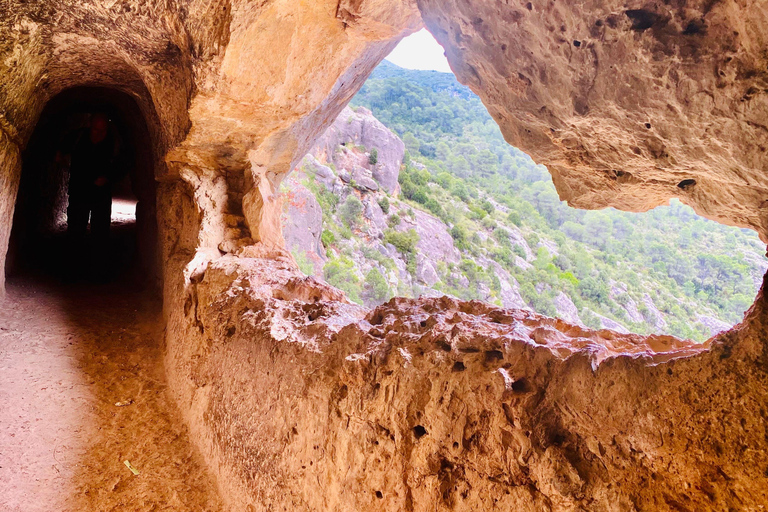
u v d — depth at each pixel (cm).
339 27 233
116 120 520
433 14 165
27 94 316
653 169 155
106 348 348
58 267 487
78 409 284
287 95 262
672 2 108
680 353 105
